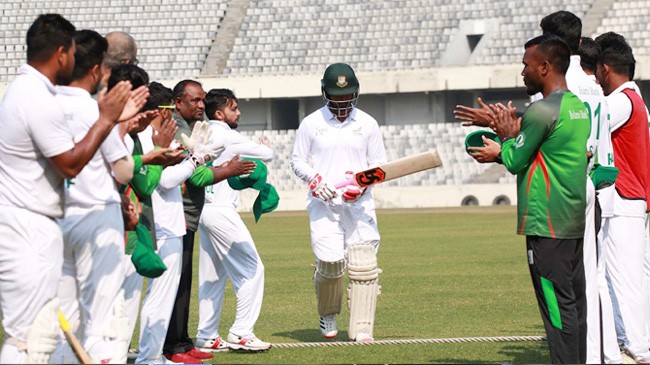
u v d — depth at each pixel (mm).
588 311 8945
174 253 9578
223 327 12922
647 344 10172
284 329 12578
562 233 8422
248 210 47406
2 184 7422
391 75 50375
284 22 54656
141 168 8602
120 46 9203
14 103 7316
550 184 8430
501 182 48719
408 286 16859
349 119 11672
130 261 8789
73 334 7531
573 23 9352
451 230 30656
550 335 8461
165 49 54281
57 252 7512
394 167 11109
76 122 7844
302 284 17484
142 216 8891
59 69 7527
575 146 8406
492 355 10141
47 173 7453
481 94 55125
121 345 7973
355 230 11539
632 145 10172
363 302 11258
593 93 9320
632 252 10156
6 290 7391
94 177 7941
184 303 10273
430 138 51219
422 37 53312
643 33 50844
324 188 11258
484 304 14484
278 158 51656
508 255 22188
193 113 10828
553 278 8461
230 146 11328
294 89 51281
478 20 52844
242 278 10961
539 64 8609
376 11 54375
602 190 9766
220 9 55344
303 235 30109
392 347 10805
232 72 53562
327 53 53594
